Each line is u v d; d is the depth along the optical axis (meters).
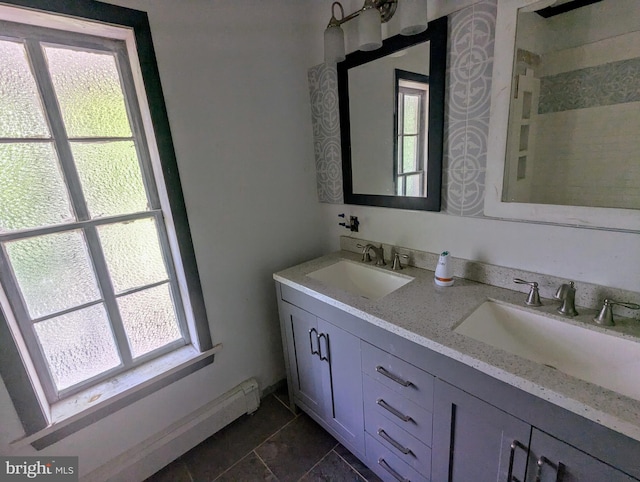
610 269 1.00
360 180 1.68
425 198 1.41
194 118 1.39
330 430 1.55
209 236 1.53
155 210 1.42
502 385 0.82
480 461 0.93
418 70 1.30
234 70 1.49
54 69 1.12
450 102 1.24
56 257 1.20
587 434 0.70
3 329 1.07
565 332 1.01
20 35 1.04
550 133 1.03
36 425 1.17
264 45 1.58
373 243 1.75
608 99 0.91
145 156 1.37
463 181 1.28
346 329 1.26
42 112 1.11
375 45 1.29
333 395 1.45
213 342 1.62
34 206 1.13
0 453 1.13
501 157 1.13
